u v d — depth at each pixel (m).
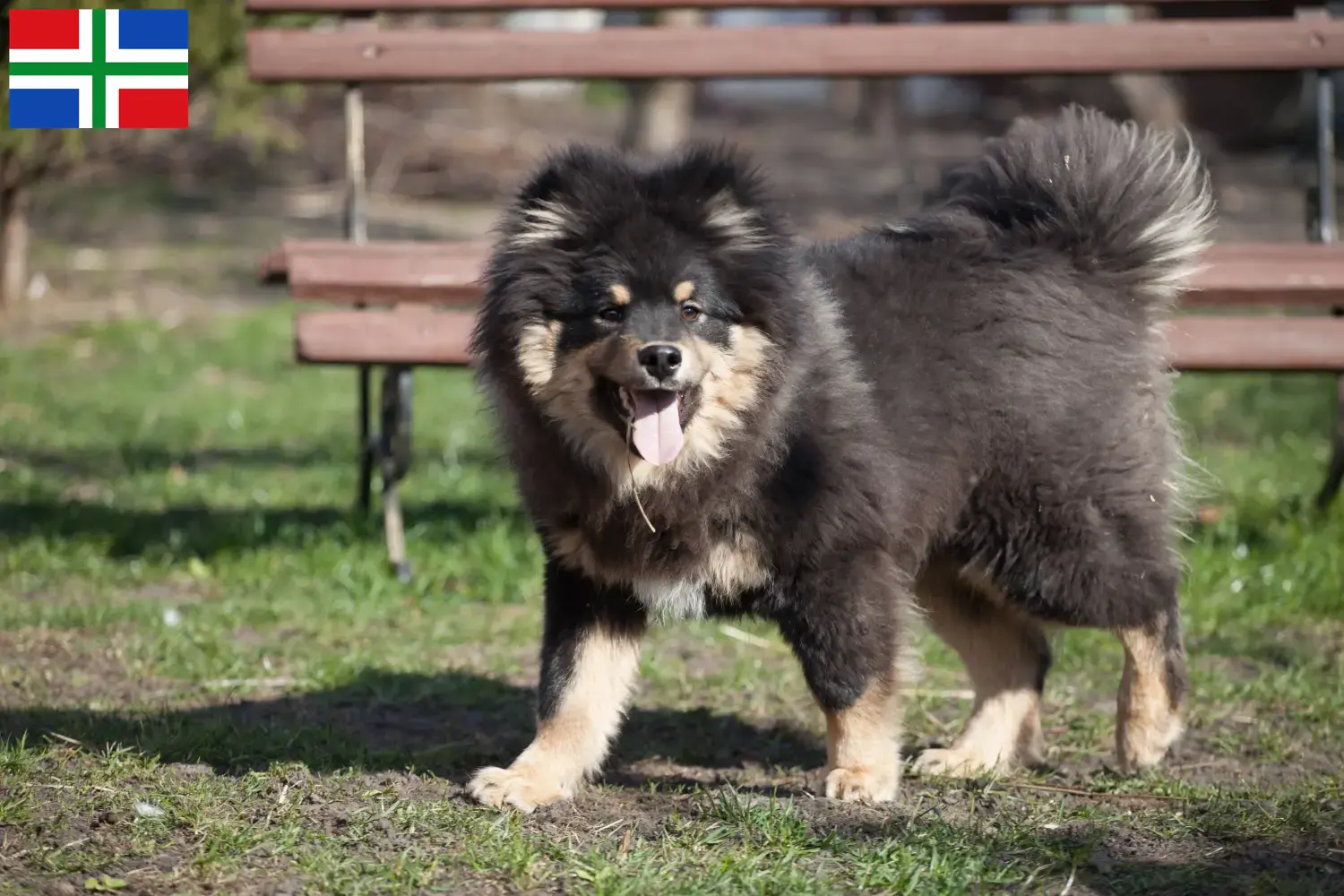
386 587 9.57
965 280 6.37
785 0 10.20
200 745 6.29
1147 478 6.40
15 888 4.58
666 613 5.91
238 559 10.20
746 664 8.20
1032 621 6.57
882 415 5.93
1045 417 6.20
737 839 5.27
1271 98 31.16
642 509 5.64
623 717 6.23
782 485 5.63
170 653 7.99
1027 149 6.86
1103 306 6.55
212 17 15.79
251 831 5.06
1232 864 5.07
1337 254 9.36
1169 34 9.83
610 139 28.95
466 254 9.55
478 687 7.64
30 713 6.75
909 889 4.77
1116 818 5.56
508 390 5.89
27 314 19.77
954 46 9.96
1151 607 6.34
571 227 5.81
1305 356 9.38
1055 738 7.11
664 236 5.73
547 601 6.02
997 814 5.64
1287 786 6.07
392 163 28.05
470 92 31.12
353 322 9.47
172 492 12.19
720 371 5.62
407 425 10.23
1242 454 13.23
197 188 28.05
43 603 9.08
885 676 5.76
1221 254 9.42
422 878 4.77
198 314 20.22
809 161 28.81
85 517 11.13
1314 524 10.30
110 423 15.00
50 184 27.44
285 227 25.11
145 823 5.13
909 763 6.60
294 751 6.37
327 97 28.81
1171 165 6.82
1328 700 7.26
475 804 5.61
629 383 5.48
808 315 5.85
